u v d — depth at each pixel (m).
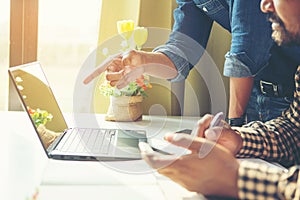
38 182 0.90
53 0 1.90
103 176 0.98
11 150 1.14
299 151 1.12
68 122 1.54
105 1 1.84
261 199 0.81
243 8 1.32
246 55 1.33
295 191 0.77
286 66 1.28
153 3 1.85
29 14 1.90
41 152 1.14
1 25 1.89
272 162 1.10
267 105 1.36
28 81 1.28
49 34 1.91
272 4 1.14
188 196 0.86
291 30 1.12
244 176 0.82
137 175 0.99
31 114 1.21
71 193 0.87
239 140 1.07
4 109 1.89
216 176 0.85
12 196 0.81
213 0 1.45
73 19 1.91
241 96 1.40
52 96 1.42
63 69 1.93
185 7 1.56
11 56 1.90
